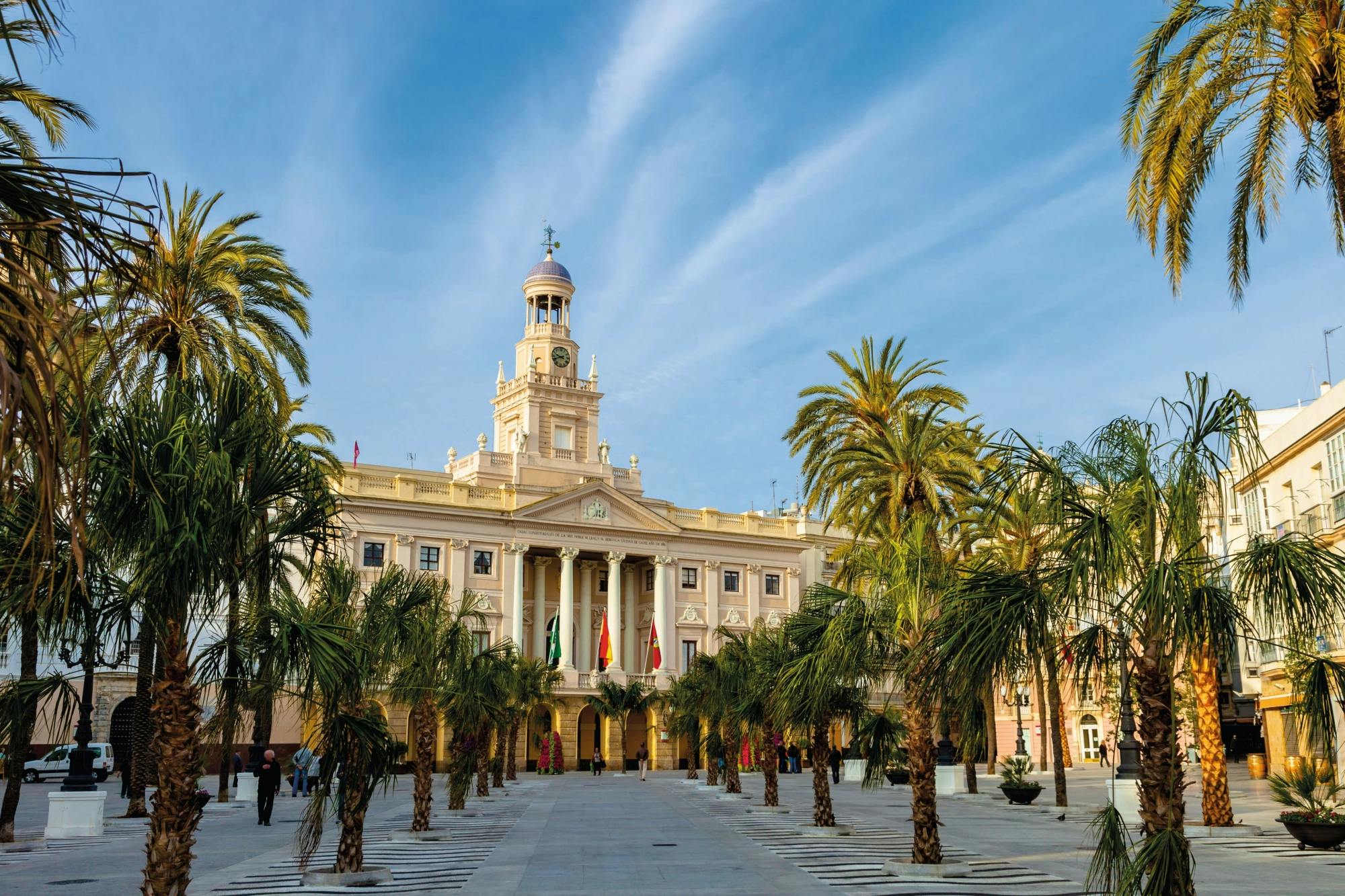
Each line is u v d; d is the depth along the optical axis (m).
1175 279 21.69
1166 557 11.59
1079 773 60.59
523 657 50.91
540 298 88.88
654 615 81.00
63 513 10.69
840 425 39.38
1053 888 17.08
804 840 25.22
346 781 13.43
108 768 54.53
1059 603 11.54
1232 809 32.38
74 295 5.92
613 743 75.62
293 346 34.31
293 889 17.38
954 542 37.97
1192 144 21.22
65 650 11.92
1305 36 18.09
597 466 84.00
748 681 34.34
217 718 12.16
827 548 90.62
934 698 13.23
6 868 20.39
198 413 12.06
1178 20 20.66
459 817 32.88
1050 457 12.21
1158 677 11.16
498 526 75.38
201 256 30.09
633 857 21.83
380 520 71.56
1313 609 11.07
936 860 18.83
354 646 13.15
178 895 11.52
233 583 12.16
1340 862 20.20
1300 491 40.72
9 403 5.25
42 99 20.69
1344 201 18.41
